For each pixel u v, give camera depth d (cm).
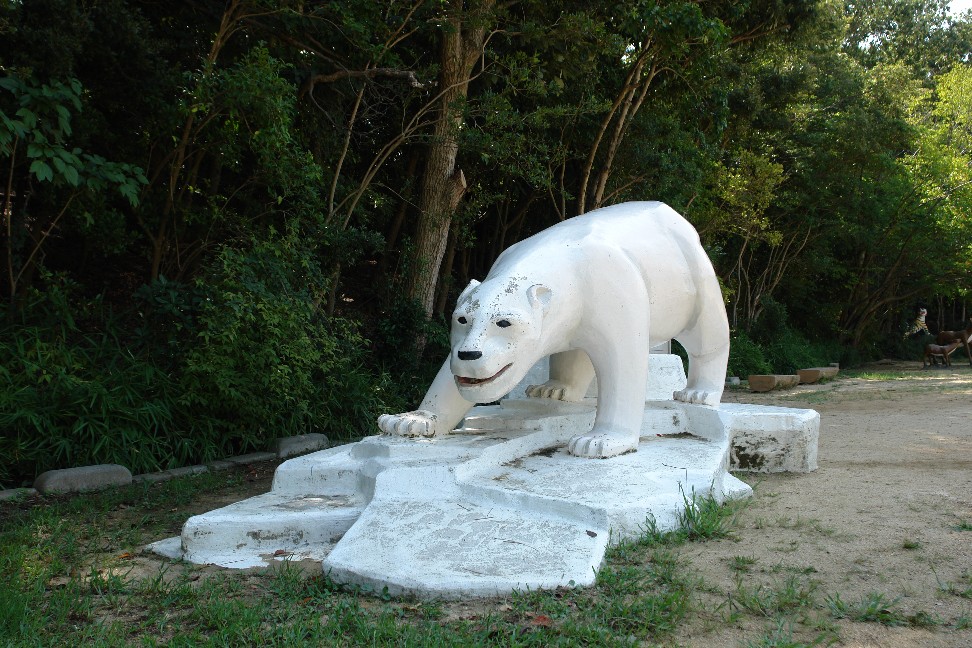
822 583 305
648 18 959
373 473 413
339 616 273
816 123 2244
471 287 457
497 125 1016
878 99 2386
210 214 836
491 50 1038
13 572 327
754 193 1908
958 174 2555
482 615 273
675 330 561
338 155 998
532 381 743
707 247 1852
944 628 260
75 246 962
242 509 388
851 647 245
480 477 409
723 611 276
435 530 341
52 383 582
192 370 620
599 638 247
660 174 1398
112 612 286
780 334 2205
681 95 1316
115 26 662
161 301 657
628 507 363
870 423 883
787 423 557
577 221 523
